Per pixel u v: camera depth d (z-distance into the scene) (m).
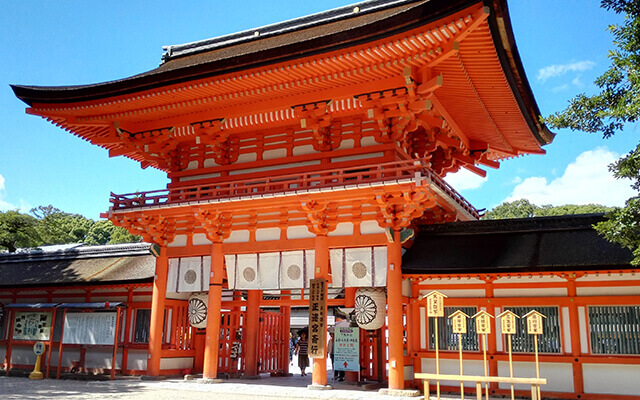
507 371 17.02
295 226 19.45
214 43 26.44
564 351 16.52
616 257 15.70
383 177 17.38
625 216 12.07
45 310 22.19
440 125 19.58
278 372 23.55
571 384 16.27
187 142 22.50
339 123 19.47
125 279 22.53
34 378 21.19
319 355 17.56
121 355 22.38
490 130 22.20
